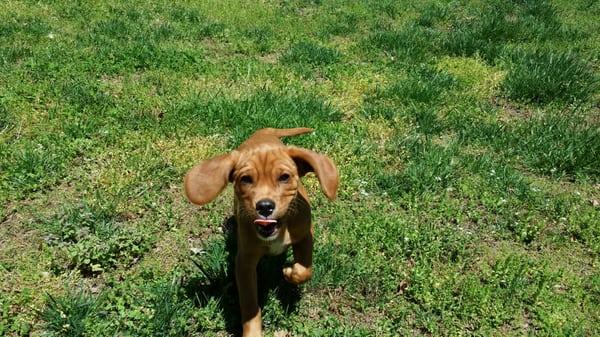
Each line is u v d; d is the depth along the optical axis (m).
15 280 0.83
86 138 1.17
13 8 1.89
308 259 0.78
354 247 0.92
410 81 1.46
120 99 1.33
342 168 1.12
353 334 0.77
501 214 1.03
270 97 1.33
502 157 1.21
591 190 1.12
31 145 1.12
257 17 2.00
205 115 1.27
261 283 0.84
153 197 1.02
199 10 2.02
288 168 0.72
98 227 0.92
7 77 1.37
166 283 0.82
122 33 1.73
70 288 0.82
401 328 0.79
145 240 0.91
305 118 1.27
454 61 1.65
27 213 0.97
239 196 0.72
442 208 1.03
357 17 2.07
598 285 0.87
